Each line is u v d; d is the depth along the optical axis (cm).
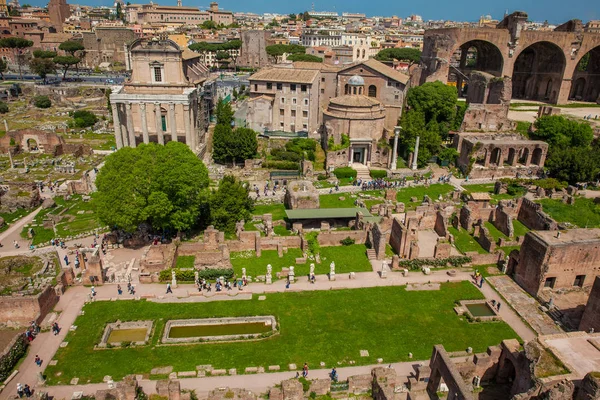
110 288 6016
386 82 11775
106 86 18888
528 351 4006
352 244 7312
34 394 4141
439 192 9275
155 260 6731
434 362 4250
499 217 7781
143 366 4650
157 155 6912
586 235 6103
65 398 4225
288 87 11800
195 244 6900
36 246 7169
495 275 6531
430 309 5694
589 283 6169
